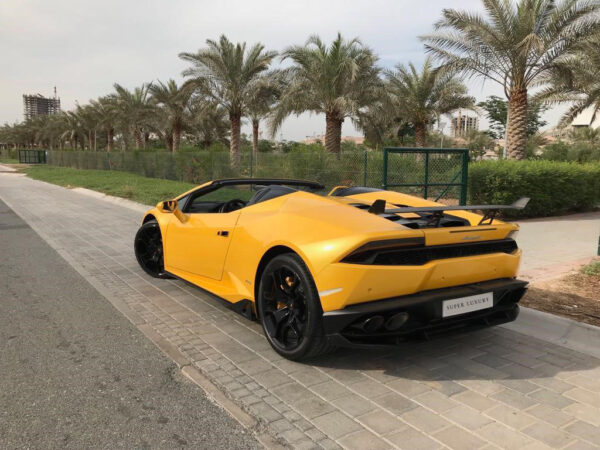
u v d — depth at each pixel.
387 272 2.86
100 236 8.48
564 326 3.91
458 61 15.82
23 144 110.44
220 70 23.36
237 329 3.92
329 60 19.23
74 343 3.62
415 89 24.69
